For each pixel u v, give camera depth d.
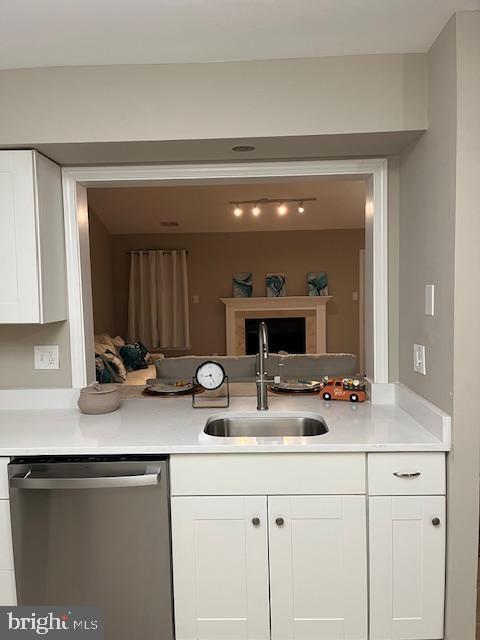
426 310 1.97
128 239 7.76
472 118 1.66
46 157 2.18
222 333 7.84
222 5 1.58
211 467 1.83
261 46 1.84
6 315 2.08
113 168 2.32
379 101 1.93
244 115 1.95
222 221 7.38
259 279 7.76
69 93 1.97
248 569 1.84
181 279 7.71
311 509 1.83
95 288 6.91
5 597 1.86
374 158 2.29
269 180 2.40
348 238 7.62
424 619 1.84
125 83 1.96
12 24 1.66
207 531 1.84
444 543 1.82
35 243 2.07
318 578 1.84
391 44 1.86
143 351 6.44
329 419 2.13
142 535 1.82
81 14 1.61
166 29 1.71
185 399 2.58
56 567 1.83
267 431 2.29
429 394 1.97
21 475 1.82
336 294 7.68
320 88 1.94
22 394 2.43
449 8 1.63
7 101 1.98
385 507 1.82
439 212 1.82
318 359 2.86
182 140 1.98
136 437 1.93
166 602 1.84
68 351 2.43
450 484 1.79
